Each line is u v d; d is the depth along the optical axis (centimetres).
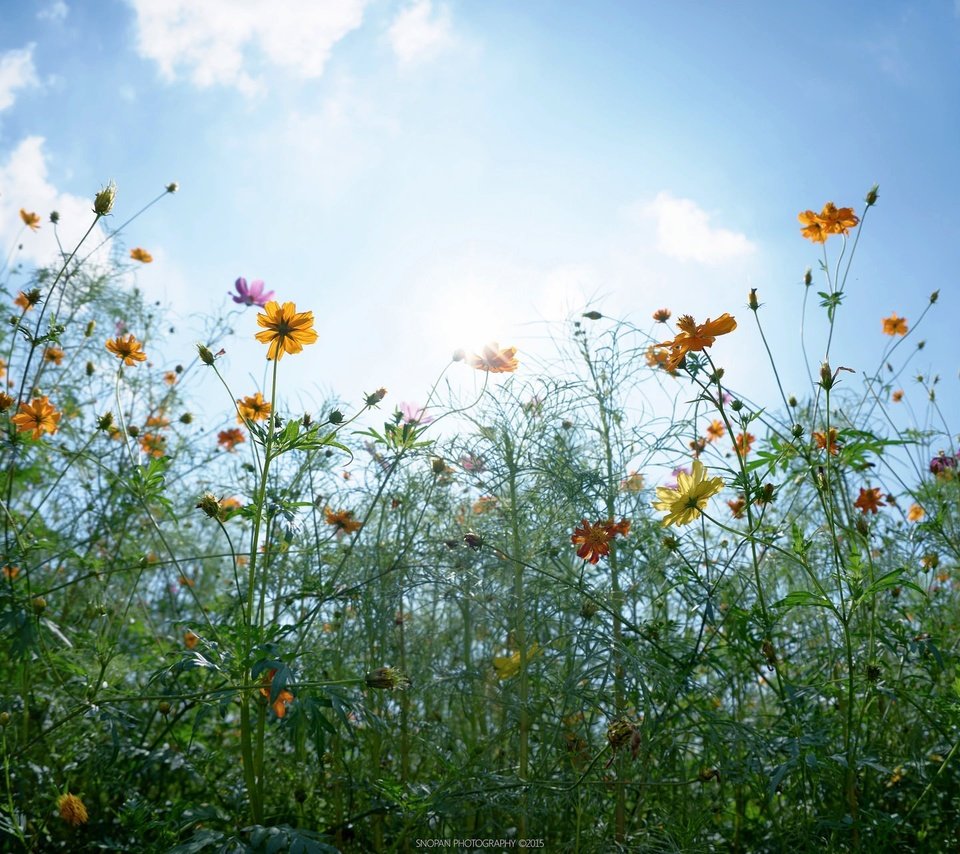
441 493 106
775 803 95
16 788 88
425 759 97
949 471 119
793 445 92
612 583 97
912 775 92
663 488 87
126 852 80
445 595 98
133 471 107
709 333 86
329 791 93
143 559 96
